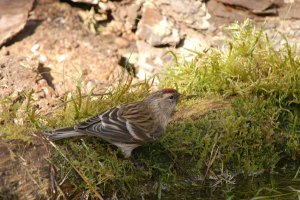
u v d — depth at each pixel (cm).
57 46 1430
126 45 1494
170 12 1502
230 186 1123
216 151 1118
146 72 1452
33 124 1109
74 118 1138
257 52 1313
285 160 1194
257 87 1237
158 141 1109
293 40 1450
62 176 1022
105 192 1043
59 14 1498
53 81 1341
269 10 1470
